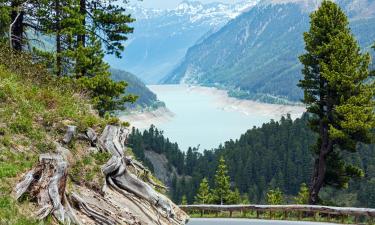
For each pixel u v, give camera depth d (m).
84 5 30.94
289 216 30.81
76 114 19.27
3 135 14.98
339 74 32.28
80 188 14.67
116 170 16.83
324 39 34.44
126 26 31.69
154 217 16.42
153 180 21.70
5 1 25.00
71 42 28.69
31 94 18.73
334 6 34.25
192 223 25.20
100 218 13.76
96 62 30.22
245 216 29.28
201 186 88.50
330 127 33.22
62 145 16.23
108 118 21.38
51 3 27.83
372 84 33.56
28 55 23.22
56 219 12.12
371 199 137.50
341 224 25.14
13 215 11.30
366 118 32.00
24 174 13.14
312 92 35.59
